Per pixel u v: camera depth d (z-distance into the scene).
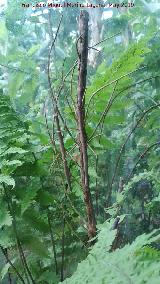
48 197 1.45
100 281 0.66
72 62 2.72
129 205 2.03
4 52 4.12
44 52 3.55
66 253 1.65
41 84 3.27
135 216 2.02
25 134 1.47
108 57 3.89
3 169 1.39
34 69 3.29
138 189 2.06
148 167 2.30
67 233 1.67
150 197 2.08
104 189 2.07
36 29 4.23
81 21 1.23
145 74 2.58
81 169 1.32
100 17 3.89
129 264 0.66
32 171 1.49
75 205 1.63
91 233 1.33
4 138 1.46
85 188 1.32
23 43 4.54
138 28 3.55
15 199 1.59
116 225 1.17
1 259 1.74
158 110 2.18
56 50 3.50
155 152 2.30
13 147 1.39
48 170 1.55
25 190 1.48
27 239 1.46
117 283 0.62
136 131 2.42
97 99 1.53
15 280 1.79
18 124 1.58
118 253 0.73
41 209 1.65
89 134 1.59
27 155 1.55
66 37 3.93
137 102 2.52
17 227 1.49
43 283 1.57
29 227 1.50
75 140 1.36
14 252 1.66
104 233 0.90
